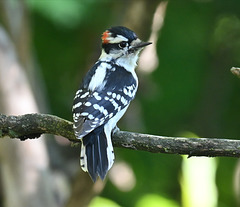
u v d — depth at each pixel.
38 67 14.24
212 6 14.87
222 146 7.38
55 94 14.66
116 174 13.27
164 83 14.88
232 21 15.11
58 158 13.34
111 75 8.72
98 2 13.41
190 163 11.14
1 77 11.80
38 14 13.47
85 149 7.64
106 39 9.41
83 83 8.53
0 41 11.97
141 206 12.40
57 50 14.48
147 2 11.95
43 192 11.84
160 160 13.37
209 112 15.09
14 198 11.81
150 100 14.73
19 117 8.09
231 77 15.27
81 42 14.21
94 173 7.45
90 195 11.49
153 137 7.63
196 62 14.89
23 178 11.79
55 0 13.03
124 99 8.42
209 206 11.10
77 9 13.18
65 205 11.71
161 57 14.77
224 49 15.27
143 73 13.36
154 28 12.88
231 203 12.38
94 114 7.80
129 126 13.79
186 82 14.91
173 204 12.43
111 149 7.63
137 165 13.29
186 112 15.02
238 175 11.33
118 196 13.14
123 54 9.30
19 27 12.94
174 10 14.82
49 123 8.02
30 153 11.86
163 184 13.31
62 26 13.57
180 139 7.52
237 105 15.20
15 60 12.09
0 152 11.80
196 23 14.84
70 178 12.92
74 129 7.53
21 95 11.92
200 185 11.11
